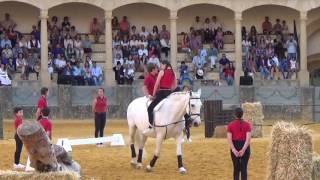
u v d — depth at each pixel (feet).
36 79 150.61
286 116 146.72
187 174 68.54
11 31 155.02
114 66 155.12
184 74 150.41
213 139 97.30
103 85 150.20
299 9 160.56
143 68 155.74
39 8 151.33
